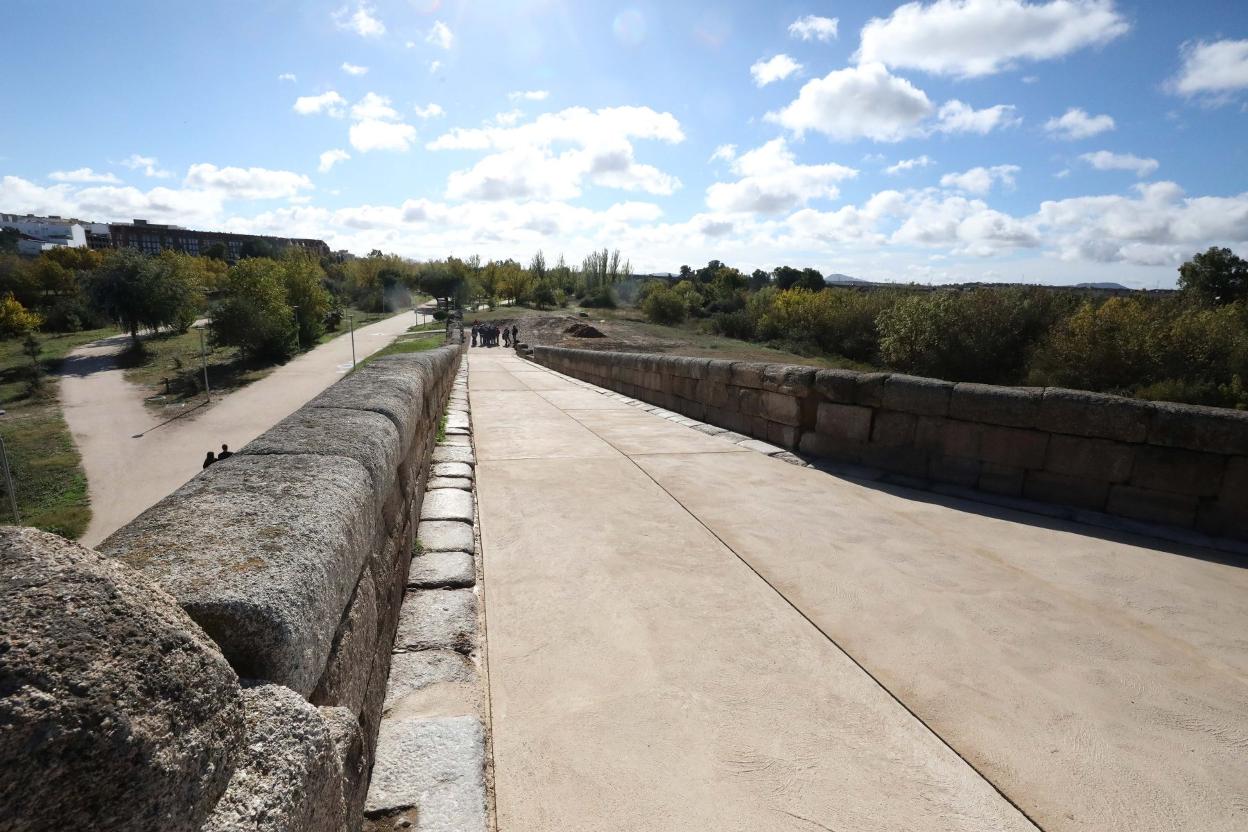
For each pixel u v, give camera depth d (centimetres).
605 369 1382
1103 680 273
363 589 202
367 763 198
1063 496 498
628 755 222
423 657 268
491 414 940
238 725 105
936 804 204
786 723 241
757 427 746
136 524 156
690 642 295
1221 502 438
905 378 583
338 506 181
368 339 6031
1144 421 459
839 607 332
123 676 84
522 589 346
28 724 72
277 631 123
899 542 425
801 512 482
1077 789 212
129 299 4847
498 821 193
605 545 409
